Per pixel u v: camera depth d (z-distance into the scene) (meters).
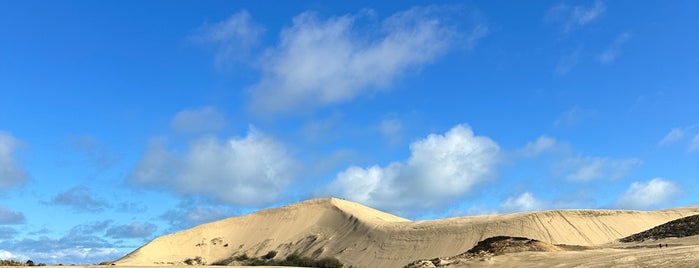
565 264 49.16
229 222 185.75
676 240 69.69
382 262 133.75
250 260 154.88
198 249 171.75
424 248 133.25
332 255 147.00
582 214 140.12
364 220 160.62
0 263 79.94
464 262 59.44
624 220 140.12
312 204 187.62
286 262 145.50
